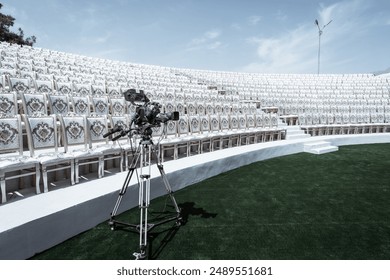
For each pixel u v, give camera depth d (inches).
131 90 112.8
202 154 237.3
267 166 245.9
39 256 100.0
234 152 246.4
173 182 177.0
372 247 110.2
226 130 299.7
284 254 104.3
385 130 449.4
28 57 378.6
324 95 553.3
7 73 245.9
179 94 349.7
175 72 705.6
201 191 177.5
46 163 131.7
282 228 126.3
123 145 185.3
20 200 120.7
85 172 171.9
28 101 185.8
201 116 273.6
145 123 111.1
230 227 126.9
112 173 173.9
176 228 125.1
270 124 351.6
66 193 130.7
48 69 312.7
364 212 145.3
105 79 358.0
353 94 587.8
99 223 128.2
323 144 329.1
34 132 148.8
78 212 117.2
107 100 231.8
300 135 370.3
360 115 439.2
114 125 194.7
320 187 186.4
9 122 140.9
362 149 339.9
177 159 214.2
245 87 604.7
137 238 115.3
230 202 158.6
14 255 93.7
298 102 491.5
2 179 117.0
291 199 163.9
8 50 420.8
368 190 180.7
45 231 103.7
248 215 140.6
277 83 713.0
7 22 956.0
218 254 103.7
